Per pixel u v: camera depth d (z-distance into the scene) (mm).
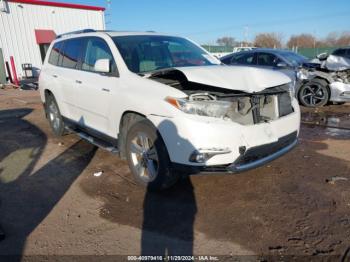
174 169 3453
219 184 3957
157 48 4633
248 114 3422
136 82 3820
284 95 3887
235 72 3674
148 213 3375
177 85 3684
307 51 42438
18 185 4137
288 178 4066
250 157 3387
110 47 4398
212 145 3176
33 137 6375
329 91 8531
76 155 5234
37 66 20266
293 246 2758
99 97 4414
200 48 5223
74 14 21422
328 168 4359
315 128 6609
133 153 3926
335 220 3111
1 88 15211
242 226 3072
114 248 2828
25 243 2924
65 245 2885
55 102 6109
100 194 3836
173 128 3291
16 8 18891
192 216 3285
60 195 3842
